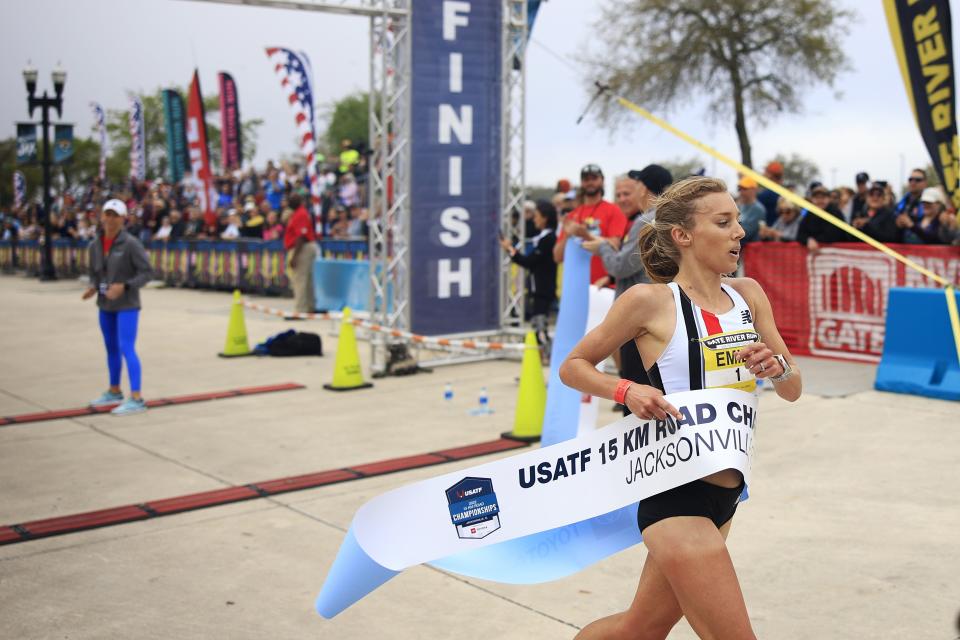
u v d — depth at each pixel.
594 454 2.42
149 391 8.68
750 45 26.84
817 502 4.86
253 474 5.72
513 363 9.86
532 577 2.65
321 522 4.79
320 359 10.45
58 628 3.57
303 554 4.34
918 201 9.70
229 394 8.38
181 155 26.97
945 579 3.80
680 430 2.26
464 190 9.51
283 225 17.77
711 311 2.32
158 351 11.24
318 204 18.30
